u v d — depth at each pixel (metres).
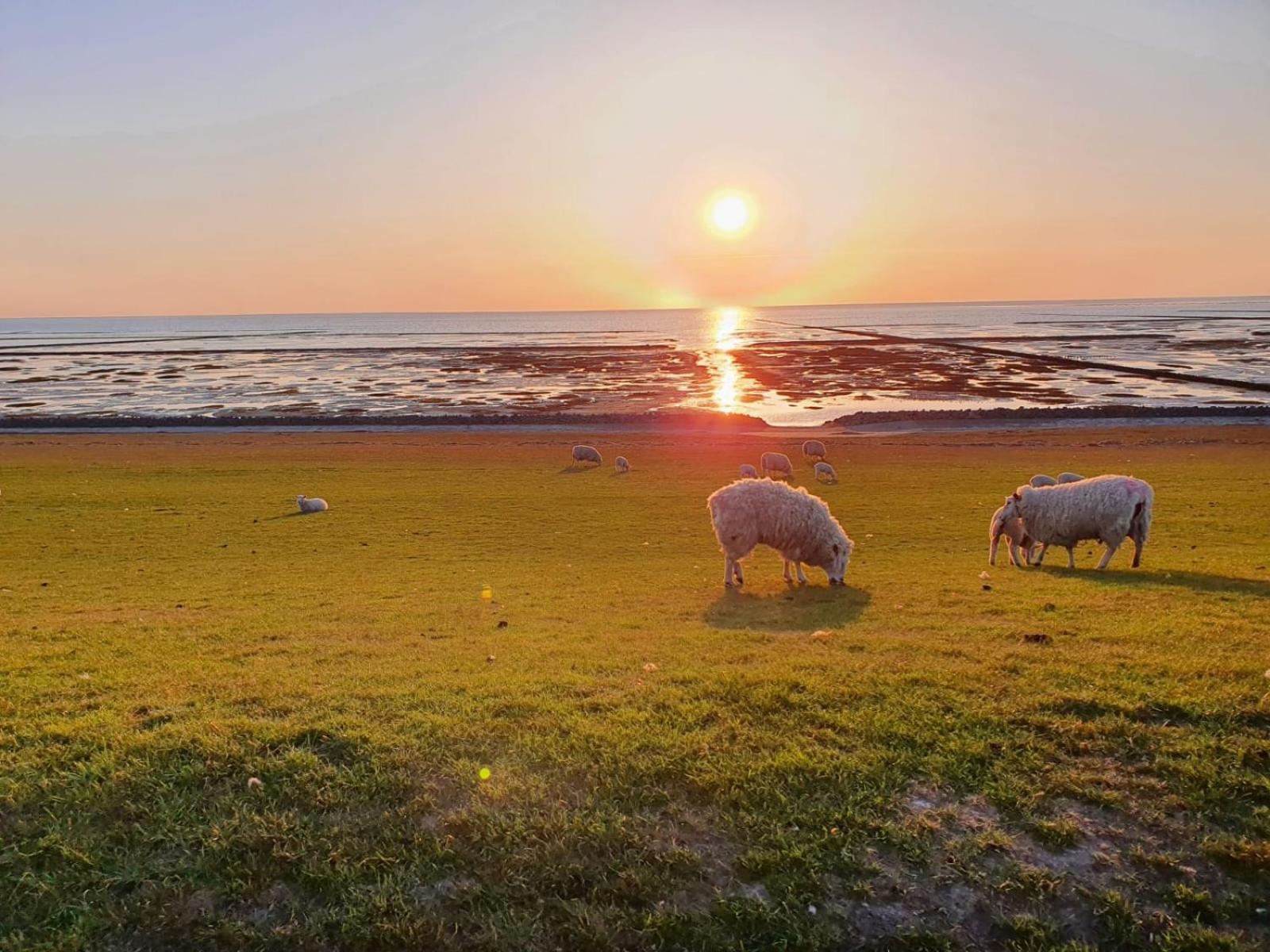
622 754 6.60
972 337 189.25
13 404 85.69
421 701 7.97
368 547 24.00
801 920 5.03
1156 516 25.95
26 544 24.47
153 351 187.75
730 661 9.64
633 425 66.19
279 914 5.14
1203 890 5.12
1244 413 63.66
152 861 5.52
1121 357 125.00
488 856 5.48
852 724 7.07
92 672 9.67
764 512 15.94
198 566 21.14
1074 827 5.65
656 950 4.89
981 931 4.98
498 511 30.30
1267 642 9.67
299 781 6.25
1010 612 12.68
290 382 107.62
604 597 16.06
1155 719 7.03
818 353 147.88
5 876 5.37
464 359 146.12
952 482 36.03
